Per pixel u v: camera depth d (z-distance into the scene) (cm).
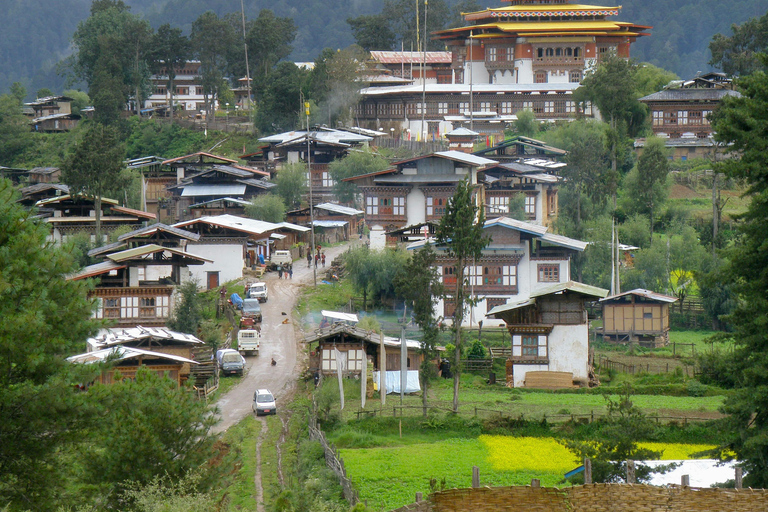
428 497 6862
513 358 15775
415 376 15138
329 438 12706
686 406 13800
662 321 18788
